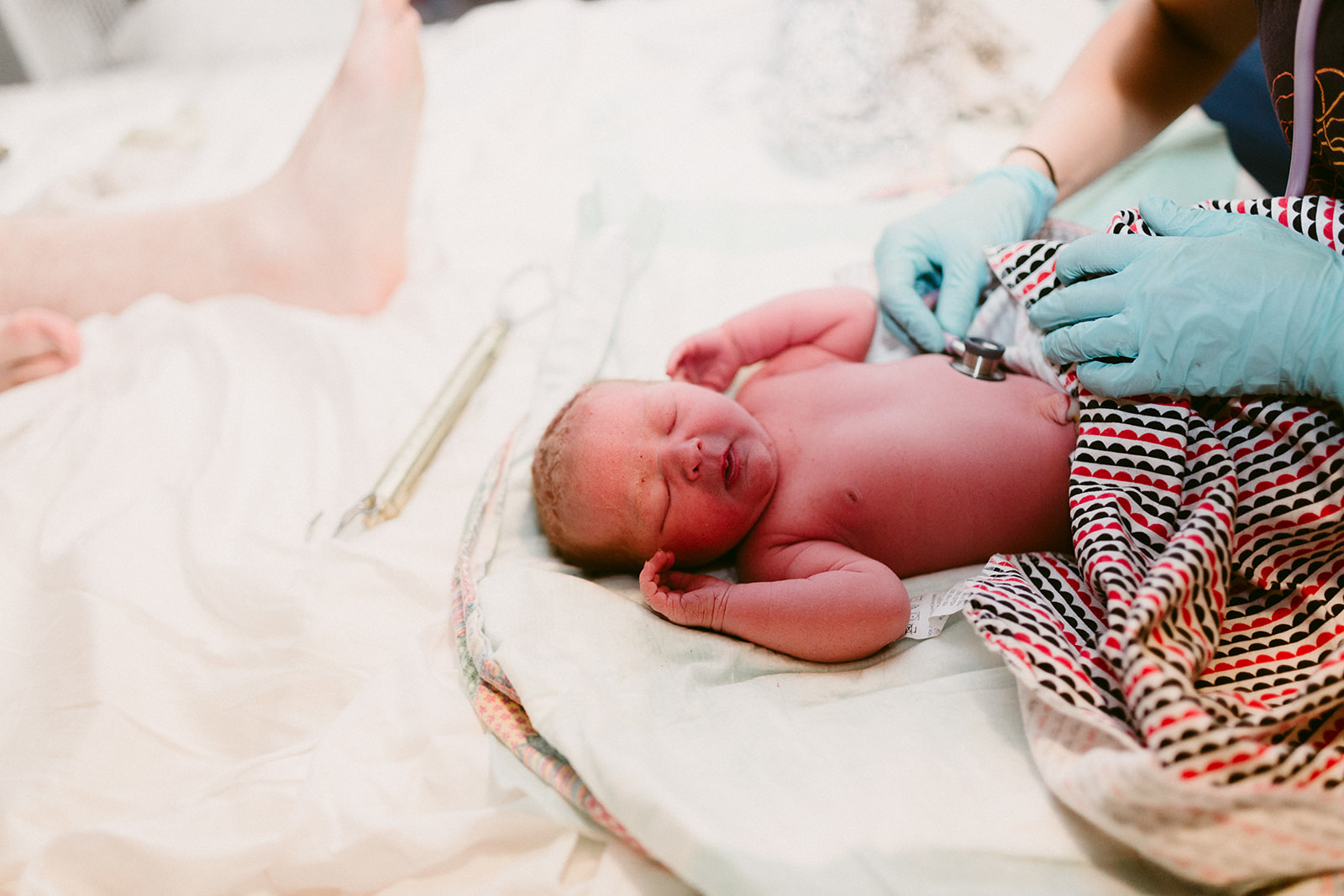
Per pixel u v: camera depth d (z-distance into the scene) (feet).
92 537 3.22
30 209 5.20
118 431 3.67
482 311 4.47
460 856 2.42
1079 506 2.56
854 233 4.52
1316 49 2.23
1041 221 3.71
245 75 7.00
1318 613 2.27
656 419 3.17
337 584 3.10
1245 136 4.48
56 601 3.08
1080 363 2.81
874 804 2.13
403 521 3.46
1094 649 2.39
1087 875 2.00
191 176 5.72
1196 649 2.05
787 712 2.54
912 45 5.49
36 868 2.34
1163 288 2.46
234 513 3.40
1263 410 2.44
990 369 3.25
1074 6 5.83
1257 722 1.91
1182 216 2.70
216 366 3.95
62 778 2.60
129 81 7.07
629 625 2.80
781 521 3.25
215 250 4.37
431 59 6.87
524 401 3.94
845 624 2.66
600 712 2.39
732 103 6.01
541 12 6.97
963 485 3.07
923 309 3.51
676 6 6.81
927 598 2.92
